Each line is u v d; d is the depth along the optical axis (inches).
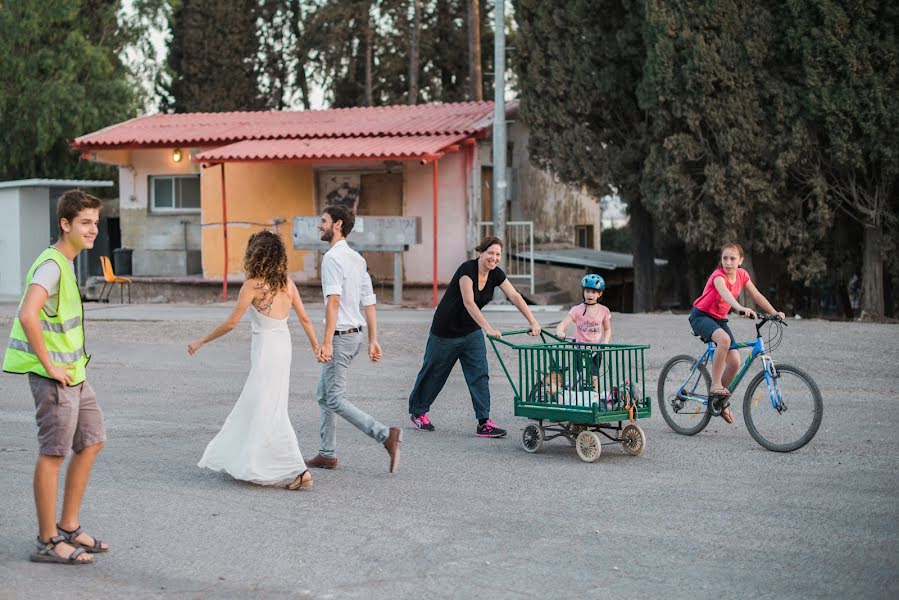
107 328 751.1
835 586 225.0
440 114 1040.8
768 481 319.0
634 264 927.0
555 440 391.9
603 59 860.6
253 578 232.1
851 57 743.1
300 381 536.4
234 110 1694.1
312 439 393.4
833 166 786.2
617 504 293.7
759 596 219.1
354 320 338.0
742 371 380.2
